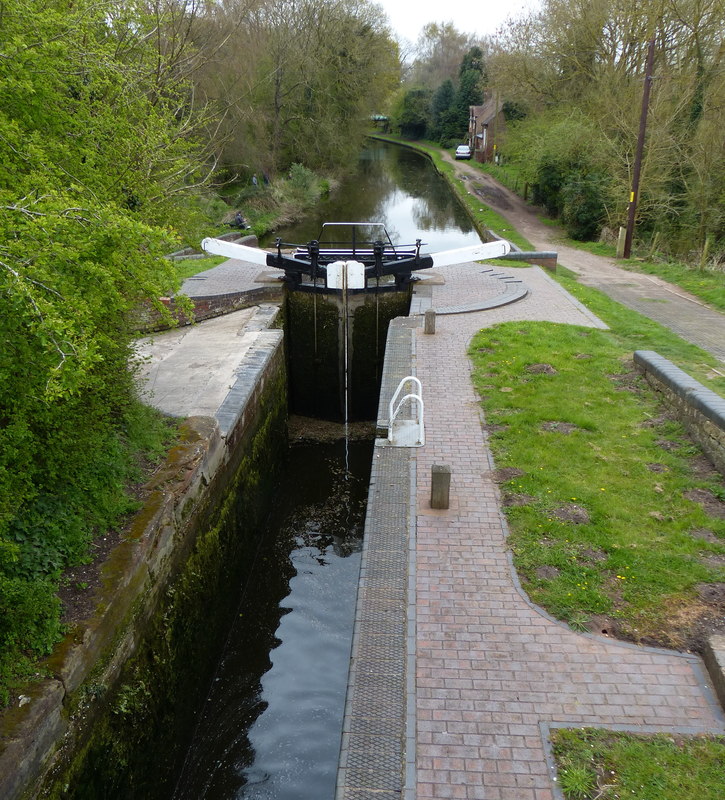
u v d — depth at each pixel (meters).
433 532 6.74
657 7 25.02
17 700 4.35
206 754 6.80
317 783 6.35
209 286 15.40
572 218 27.00
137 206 8.30
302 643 8.34
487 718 4.65
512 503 7.20
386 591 5.91
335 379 15.52
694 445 8.31
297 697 7.44
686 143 23.20
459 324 13.16
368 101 41.88
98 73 7.12
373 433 14.84
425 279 16.44
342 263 12.55
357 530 10.80
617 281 18.91
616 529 6.72
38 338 3.90
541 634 5.42
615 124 25.77
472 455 8.25
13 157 5.84
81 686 4.88
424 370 10.86
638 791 4.10
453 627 5.49
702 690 4.88
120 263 5.16
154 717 6.03
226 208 28.38
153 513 6.52
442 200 39.69
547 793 4.12
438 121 66.94
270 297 14.84
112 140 7.54
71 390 4.00
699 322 14.41
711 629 5.43
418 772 4.25
